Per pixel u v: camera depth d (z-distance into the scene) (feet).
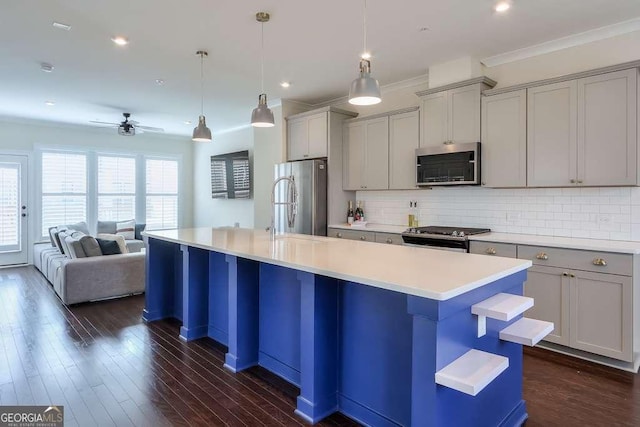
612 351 9.35
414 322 5.52
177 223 29.22
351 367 7.38
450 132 13.26
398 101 16.34
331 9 9.75
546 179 11.18
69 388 8.36
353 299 7.32
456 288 5.18
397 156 15.15
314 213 16.67
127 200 26.73
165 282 13.44
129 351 10.47
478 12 9.93
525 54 12.41
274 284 9.19
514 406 7.20
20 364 9.53
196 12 9.88
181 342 11.20
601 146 10.18
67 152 24.32
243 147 25.03
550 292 10.30
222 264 11.06
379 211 17.16
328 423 7.19
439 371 5.32
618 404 7.80
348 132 17.12
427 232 13.05
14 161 22.57
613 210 10.90
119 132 20.22
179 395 8.11
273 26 10.69
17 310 14.15
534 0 9.32
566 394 8.21
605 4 9.52
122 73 14.58
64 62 13.43
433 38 11.53
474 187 13.74
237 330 9.35
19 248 22.81
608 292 9.38
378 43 11.89
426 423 5.40
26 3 9.37
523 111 11.59
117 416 7.29
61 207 24.11
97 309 14.42
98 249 16.05
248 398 8.02
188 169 29.81
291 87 16.53
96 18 10.18
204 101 18.72
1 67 13.88
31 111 20.61
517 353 7.34
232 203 26.02
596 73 10.23
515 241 10.91
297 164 17.39
